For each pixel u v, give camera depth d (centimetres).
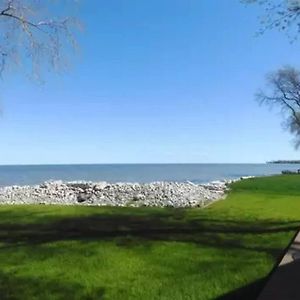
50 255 1059
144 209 2067
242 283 821
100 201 2647
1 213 1859
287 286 683
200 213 1880
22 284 834
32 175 11556
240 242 1198
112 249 1117
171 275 883
